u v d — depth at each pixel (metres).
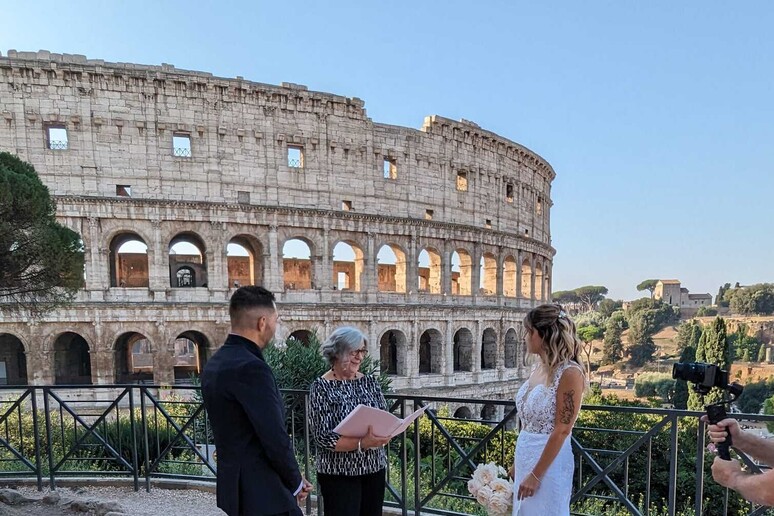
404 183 60.09
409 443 23.70
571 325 7.11
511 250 70.06
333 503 7.62
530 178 76.31
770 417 7.27
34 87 45.97
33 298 35.88
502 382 65.75
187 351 81.31
